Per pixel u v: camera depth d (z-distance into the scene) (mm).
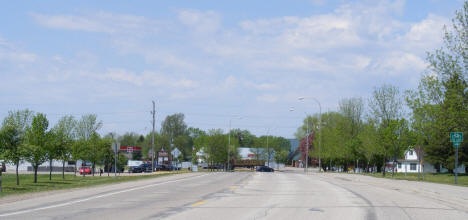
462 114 29547
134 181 33438
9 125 30672
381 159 70625
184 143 131500
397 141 44156
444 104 30828
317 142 84812
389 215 13492
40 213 13133
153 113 65750
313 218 12531
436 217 13211
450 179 42125
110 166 68750
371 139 51531
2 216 12445
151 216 12484
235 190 23594
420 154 39000
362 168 82188
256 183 31188
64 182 35250
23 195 19656
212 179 37375
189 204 15930
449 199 19438
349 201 17906
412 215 13602
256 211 13953
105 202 16562
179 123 141125
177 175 47344
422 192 23625
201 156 89062
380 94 49656
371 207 15680
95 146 49938
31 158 33094
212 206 15281
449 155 63781
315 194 21422
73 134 49219
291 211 14117
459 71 29922
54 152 36062
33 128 34656
